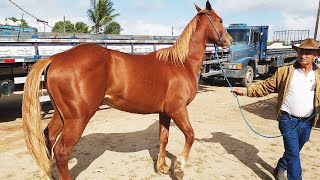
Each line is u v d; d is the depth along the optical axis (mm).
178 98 3510
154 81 3373
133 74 3275
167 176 3914
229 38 4215
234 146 5070
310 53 3070
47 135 3260
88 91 3002
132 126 6184
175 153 4676
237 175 3986
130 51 8016
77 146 4941
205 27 3930
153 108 3486
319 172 4109
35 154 2918
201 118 7137
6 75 6188
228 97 10336
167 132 3920
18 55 5914
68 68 2955
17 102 8945
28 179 3734
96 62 3062
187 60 3721
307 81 3213
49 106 8086
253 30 13445
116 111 8039
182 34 3797
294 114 3305
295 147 3328
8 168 4039
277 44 19812
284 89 3295
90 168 4090
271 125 6617
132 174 3947
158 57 3584
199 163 4332
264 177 3941
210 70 12023
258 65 14406
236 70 12211
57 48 6590
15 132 5844
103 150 4777
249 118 7254
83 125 3059
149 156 4555
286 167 3686
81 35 7574
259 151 4863
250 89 3686
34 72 2949
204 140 5336
